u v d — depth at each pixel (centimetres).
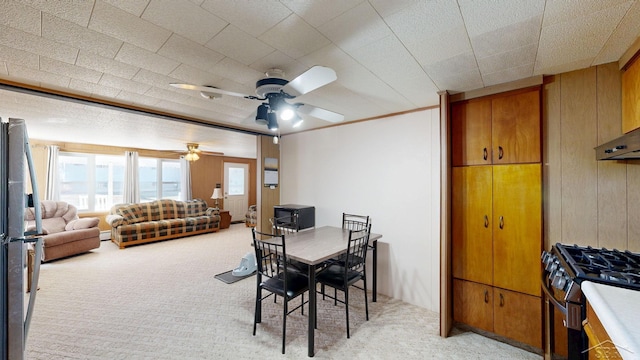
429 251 280
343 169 356
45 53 160
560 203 195
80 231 465
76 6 117
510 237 214
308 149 400
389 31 138
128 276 371
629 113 163
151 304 287
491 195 223
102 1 113
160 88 220
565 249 174
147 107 277
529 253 205
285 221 372
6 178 130
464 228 237
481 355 204
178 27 134
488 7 118
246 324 247
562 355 191
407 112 295
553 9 119
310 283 207
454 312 242
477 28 135
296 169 418
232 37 144
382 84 214
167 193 716
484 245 226
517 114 210
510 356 203
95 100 245
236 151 715
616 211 177
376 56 166
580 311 128
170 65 178
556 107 197
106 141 532
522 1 114
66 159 564
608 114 179
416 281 288
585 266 141
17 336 131
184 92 229
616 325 84
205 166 777
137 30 137
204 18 127
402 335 230
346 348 212
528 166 205
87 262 433
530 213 205
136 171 641
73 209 516
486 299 226
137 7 118
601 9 119
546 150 201
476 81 209
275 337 227
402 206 300
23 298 133
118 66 179
